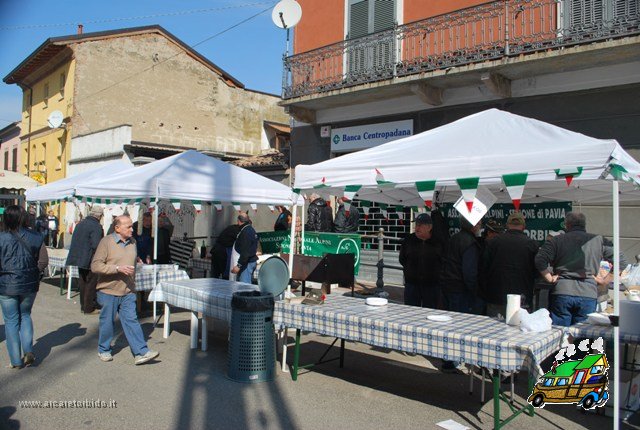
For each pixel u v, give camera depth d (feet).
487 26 35.01
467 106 36.63
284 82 44.70
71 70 75.10
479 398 17.75
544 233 25.90
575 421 15.78
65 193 38.45
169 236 34.24
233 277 29.09
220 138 85.05
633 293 19.08
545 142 16.07
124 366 20.54
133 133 77.46
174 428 14.75
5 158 109.70
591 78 31.27
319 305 18.95
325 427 15.07
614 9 29.66
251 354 18.79
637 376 15.83
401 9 40.55
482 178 16.14
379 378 19.86
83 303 31.63
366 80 38.58
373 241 41.47
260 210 52.90
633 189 20.44
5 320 19.95
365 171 18.61
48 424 14.87
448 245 21.01
